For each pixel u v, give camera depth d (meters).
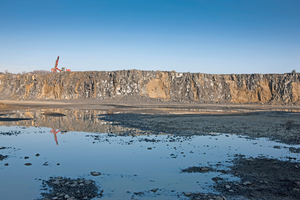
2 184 11.21
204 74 109.62
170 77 106.50
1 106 54.09
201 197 9.91
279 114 49.62
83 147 18.47
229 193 10.38
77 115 43.12
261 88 104.62
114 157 15.84
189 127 29.11
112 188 10.88
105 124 31.34
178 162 14.86
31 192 10.32
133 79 102.75
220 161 15.12
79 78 105.75
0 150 17.47
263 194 10.27
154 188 10.87
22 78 111.75
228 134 24.69
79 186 11.02
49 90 105.50
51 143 19.84
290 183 11.52
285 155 16.69
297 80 104.06
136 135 23.58
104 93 100.31
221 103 95.50
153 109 58.91
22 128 27.81
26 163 14.29
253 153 17.14
